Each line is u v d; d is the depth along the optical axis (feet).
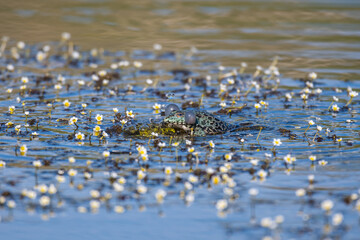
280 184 88.43
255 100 154.20
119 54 210.18
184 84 171.63
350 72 184.34
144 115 134.10
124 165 97.40
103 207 80.64
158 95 157.79
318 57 206.08
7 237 71.31
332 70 187.32
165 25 262.88
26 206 80.59
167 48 220.84
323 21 271.28
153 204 81.66
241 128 125.29
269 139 115.85
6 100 146.00
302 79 176.24
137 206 81.00
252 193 77.97
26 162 97.81
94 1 317.42
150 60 203.00
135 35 241.55
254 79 177.78
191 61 201.57
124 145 110.32
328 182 88.79
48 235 71.92
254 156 103.19
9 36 229.25
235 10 299.17
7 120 126.21
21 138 112.78
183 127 121.08
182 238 70.79
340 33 246.68
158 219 76.74
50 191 81.25
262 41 233.55
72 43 223.30
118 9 297.12
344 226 73.87
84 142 111.45
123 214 78.43
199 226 74.49
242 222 75.56
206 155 103.71
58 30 245.04
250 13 291.79
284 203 81.15
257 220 76.07
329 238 70.59
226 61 201.16
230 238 70.95
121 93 159.02
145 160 99.76
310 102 151.23
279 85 171.12
